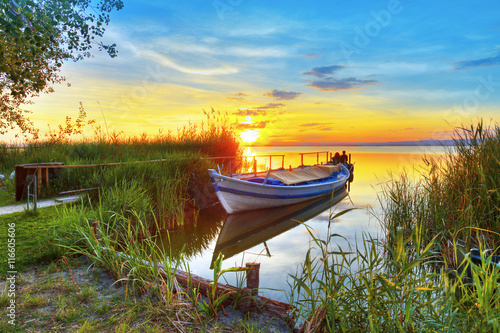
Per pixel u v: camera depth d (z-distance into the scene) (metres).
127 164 10.10
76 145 13.50
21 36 5.12
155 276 4.02
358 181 21.81
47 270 4.45
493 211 5.91
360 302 3.28
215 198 13.34
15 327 3.14
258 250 8.23
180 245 8.41
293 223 11.20
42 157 10.35
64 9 6.75
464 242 4.97
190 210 11.67
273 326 3.46
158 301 3.76
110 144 14.44
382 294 3.09
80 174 9.95
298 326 3.50
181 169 12.10
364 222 10.83
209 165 13.72
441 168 7.40
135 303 3.64
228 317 3.58
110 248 4.71
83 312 3.47
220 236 9.42
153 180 10.12
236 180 11.30
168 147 16.22
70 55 10.94
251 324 3.45
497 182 5.97
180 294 3.87
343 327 2.92
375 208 12.82
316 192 14.58
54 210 7.32
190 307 3.65
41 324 3.22
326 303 3.21
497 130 6.64
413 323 3.06
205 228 10.10
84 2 7.75
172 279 3.87
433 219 7.16
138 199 7.89
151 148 15.43
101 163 10.39
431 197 7.50
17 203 8.20
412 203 8.20
